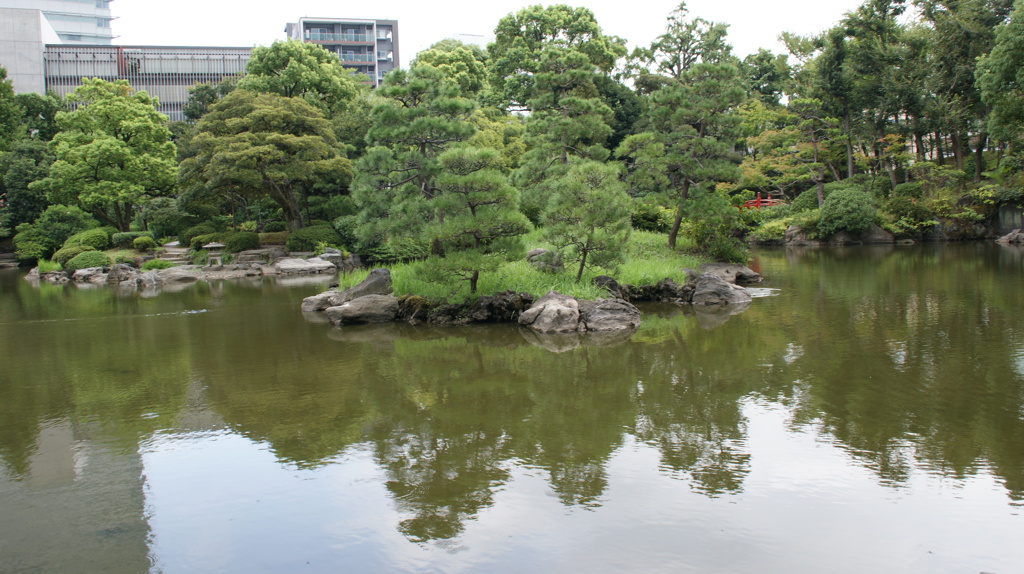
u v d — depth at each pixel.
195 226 43.47
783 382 12.55
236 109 37.84
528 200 27.95
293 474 8.82
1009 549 6.65
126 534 7.36
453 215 18.19
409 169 20.23
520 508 7.73
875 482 8.19
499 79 52.34
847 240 44.84
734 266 27.41
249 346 16.89
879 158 47.69
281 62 43.09
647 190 31.00
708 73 27.48
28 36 79.19
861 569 6.37
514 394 12.20
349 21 104.56
